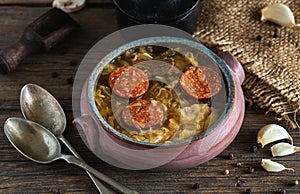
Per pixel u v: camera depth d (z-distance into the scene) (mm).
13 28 706
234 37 662
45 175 578
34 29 665
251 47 654
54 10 678
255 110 624
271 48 652
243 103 579
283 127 609
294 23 666
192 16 636
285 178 573
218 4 692
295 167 580
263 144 588
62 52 678
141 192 566
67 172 579
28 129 582
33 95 604
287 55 646
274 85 621
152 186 570
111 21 709
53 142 579
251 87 633
